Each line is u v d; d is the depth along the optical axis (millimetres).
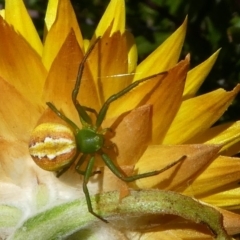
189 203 72
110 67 78
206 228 79
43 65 78
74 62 75
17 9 84
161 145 77
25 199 77
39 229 74
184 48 134
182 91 77
